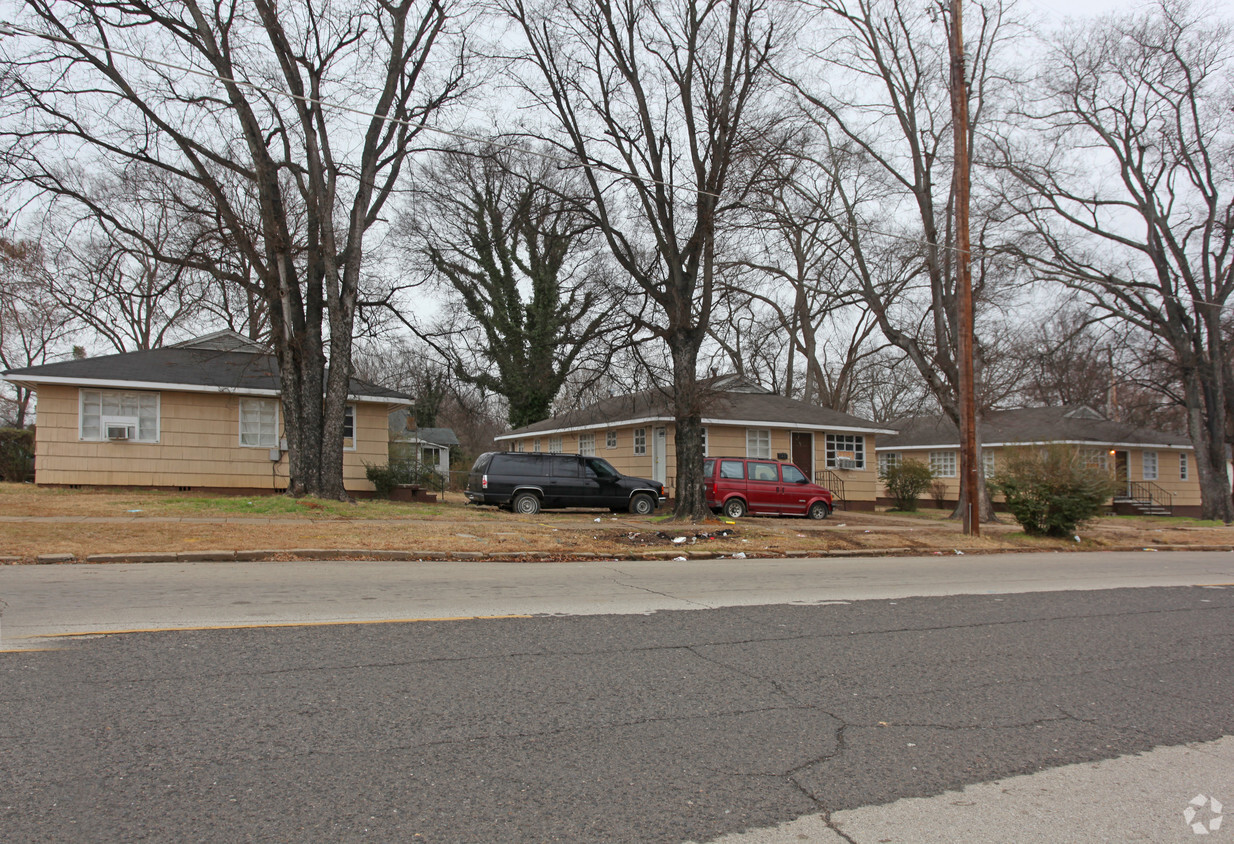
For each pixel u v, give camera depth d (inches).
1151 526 978.1
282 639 245.0
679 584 398.0
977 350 1011.9
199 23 653.9
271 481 872.3
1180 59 1029.8
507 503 852.6
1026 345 1464.1
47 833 122.1
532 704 192.4
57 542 437.1
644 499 887.1
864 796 148.1
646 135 716.0
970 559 586.2
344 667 217.0
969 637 286.2
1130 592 417.1
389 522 608.1
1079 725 192.7
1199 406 1157.1
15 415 1788.9
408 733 170.1
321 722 174.4
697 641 264.1
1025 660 254.7
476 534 558.3
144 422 831.1
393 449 1011.3
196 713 177.2
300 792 139.9
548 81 714.2
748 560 540.1
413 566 437.4
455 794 141.7
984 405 1016.9
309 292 737.6
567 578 407.8
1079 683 229.9
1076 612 348.2
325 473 734.5
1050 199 1063.6
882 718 192.2
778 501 932.0
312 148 716.0
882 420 2241.6
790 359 1513.3
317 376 732.0
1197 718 200.5
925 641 276.7
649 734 175.5
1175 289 1110.4
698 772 155.8
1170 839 135.1
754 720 187.3
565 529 621.6
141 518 560.4
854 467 1185.4
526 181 730.2
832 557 578.9
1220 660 263.6
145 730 166.1
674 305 725.9
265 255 775.1
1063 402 1552.7
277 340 727.1
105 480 812.6
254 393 858.1
